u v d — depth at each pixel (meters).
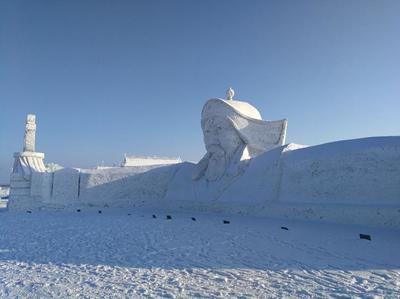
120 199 22.55
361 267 6.27
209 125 19.84
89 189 23.45
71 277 5.85
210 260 7.01
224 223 13.20
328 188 13.26
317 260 6.85
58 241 9.52
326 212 12.58
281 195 14.95
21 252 8.01
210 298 4.76
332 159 13.54
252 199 16.20
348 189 12.62
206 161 20.23
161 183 22.12
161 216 16.73
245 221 13.54
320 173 13.74
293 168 14.86
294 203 14.01
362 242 8.55
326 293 4.89
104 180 23.41
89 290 5.13
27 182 24.59
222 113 19.27
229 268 6.37
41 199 24.06
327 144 14.52
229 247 8.34
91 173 23.86
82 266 6.61
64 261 7.04
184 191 20.55
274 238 9.43
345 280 5.49
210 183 19.48
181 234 10.52
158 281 5.58
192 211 18.94
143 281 5.59
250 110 19.98
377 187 11.87
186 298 4.77
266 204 15.16
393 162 11.71
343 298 4.67
